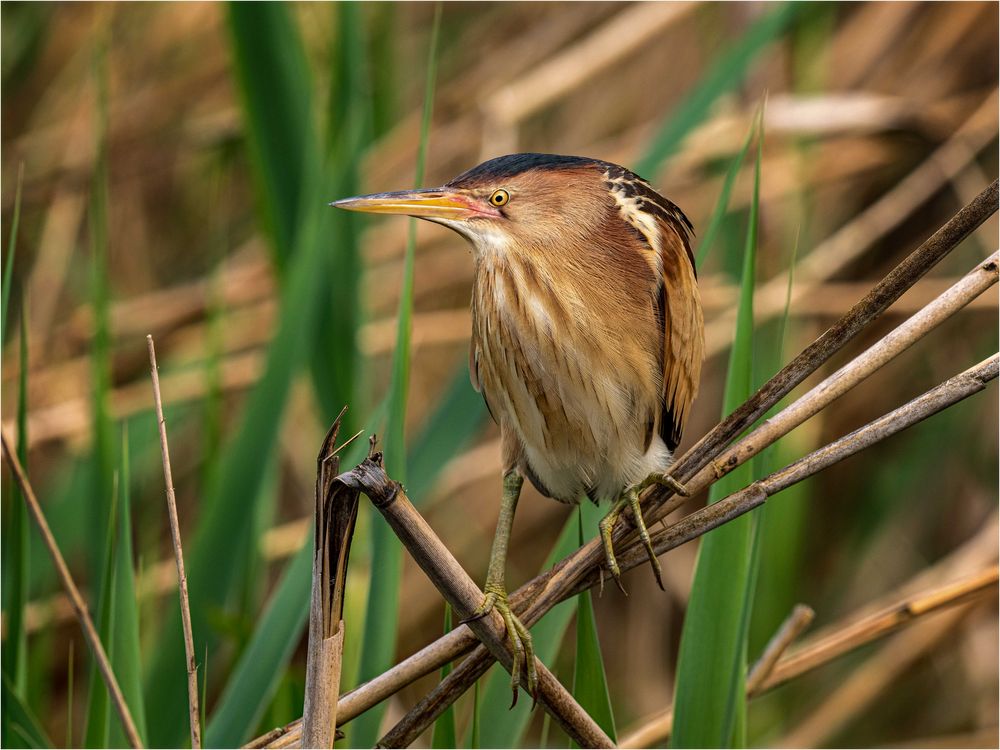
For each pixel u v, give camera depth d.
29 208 6.70
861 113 6.63
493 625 6.25
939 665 6.64
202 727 6.28
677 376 6.37
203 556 6.44
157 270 6.74
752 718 6.63
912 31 6.71
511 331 6.36
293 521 6.69
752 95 6.69
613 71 6.74
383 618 6.35
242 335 6.68
